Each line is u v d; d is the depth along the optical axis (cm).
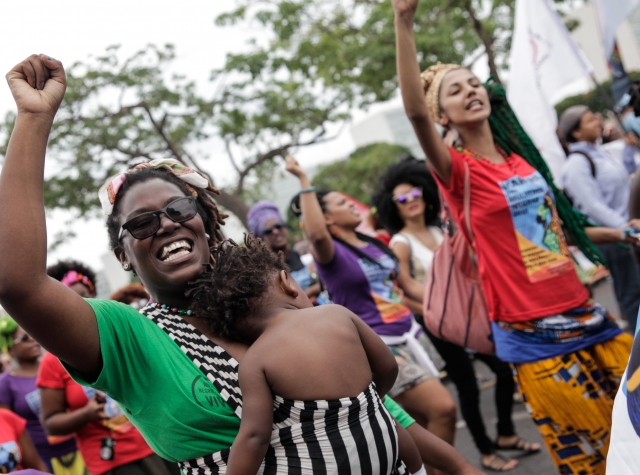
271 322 207
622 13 644
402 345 457
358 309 459
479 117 355
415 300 502
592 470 343
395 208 555
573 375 337
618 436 182
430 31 1612
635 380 175
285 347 199
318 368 196
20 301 186
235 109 2070
